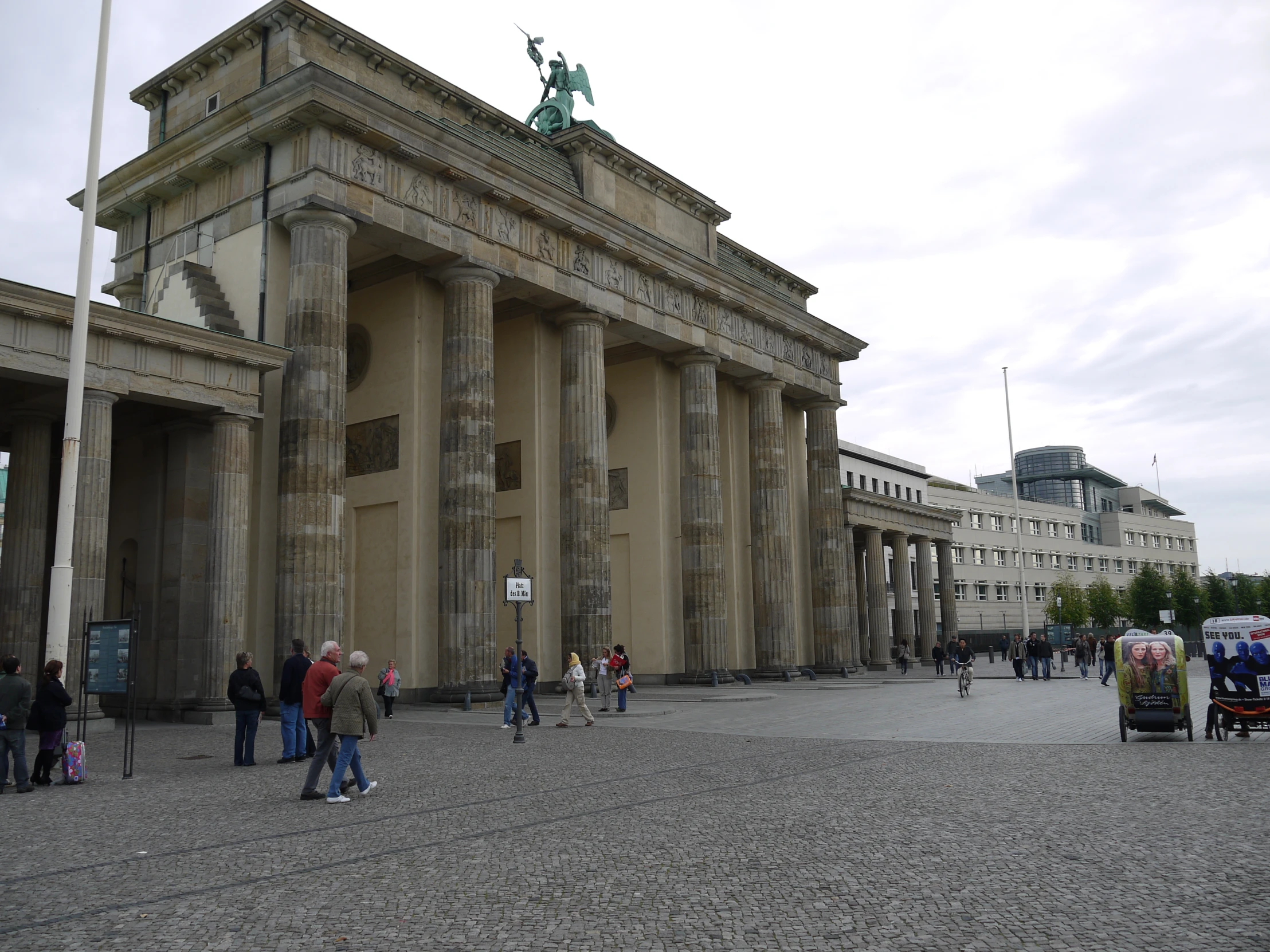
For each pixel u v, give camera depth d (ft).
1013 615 428.97
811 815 42.27
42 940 25.62
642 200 164.14
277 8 117.70
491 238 129.90
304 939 25.59
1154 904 27.53
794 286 209.67
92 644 59.62
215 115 114.11
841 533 204.23
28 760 68.18
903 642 238.07
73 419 63.10
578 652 140.46
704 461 168.45
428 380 131.23
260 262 111.55
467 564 121.08
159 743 76.54
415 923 26.89
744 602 189.26
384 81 127.95
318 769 48.24
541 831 39.52
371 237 119.03
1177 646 69.72
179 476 105.40
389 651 126.41
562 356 147.02
